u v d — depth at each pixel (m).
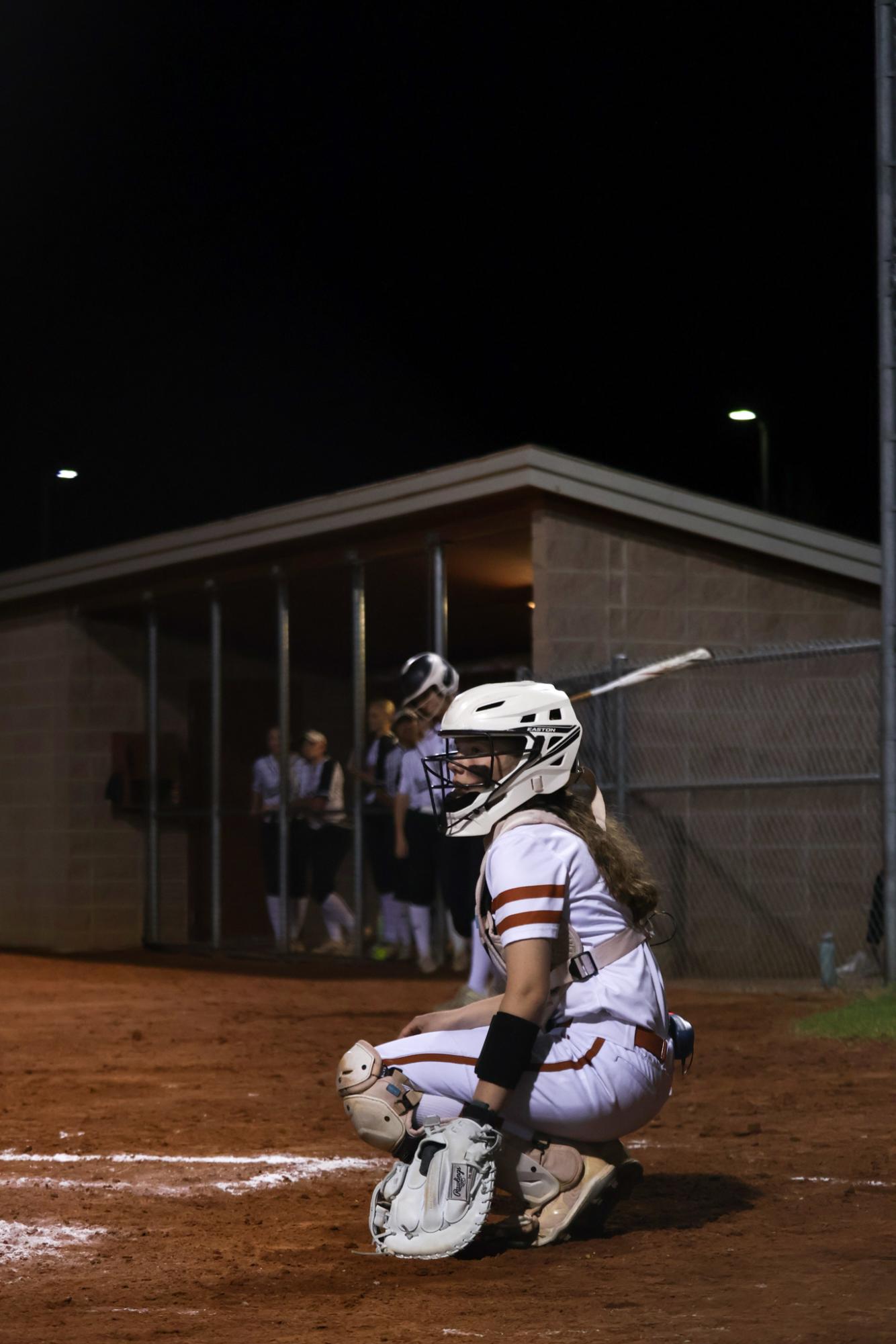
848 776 14.33
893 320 13.09
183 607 22.22
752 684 16.86
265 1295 4.60
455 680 11.62
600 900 5.11
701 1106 8.23
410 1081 5.08
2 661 23.81
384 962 19.11
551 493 16.38
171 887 23.17
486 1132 4.84
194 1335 4.14
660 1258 4.93
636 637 16.77
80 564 21.97
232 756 23.86
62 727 22.56
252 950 21.05
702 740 16.61
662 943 5.43
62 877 22.34
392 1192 4.94
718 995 14.09
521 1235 5.13
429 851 17.36
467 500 17.08
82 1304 4.53
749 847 16.55
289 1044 11.24
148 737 22.48
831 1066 9.56
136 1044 11.36
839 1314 4.16
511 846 4.96
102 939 22.50
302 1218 5.76
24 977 17.17
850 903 16.56
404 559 18.72
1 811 23.70
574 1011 5.11
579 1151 5.23
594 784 5.42
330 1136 7.61
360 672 19.36
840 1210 5.62
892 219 13.16
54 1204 6.04
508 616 21.77
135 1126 7.96
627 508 16.56
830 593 17.62
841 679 17.00
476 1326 4.17
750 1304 4.32
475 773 5.14
